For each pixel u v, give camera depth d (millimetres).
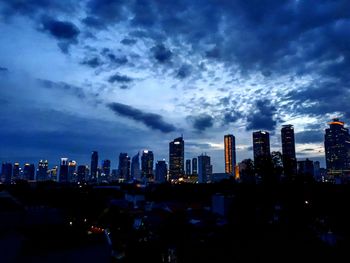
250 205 39344
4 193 32188
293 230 31250
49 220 32719
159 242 35312
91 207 59938
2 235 21891
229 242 28750
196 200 87625
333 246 27203
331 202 43156
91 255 24078
